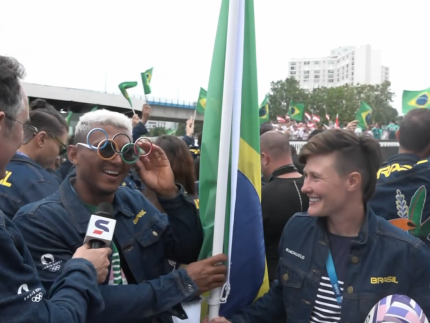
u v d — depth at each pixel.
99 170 1.83
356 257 1.65
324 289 1.71
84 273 1.50
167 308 1.79
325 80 132.38
